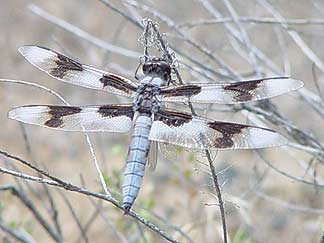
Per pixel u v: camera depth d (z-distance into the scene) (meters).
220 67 0.54
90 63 0.68
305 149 0.47
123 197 0.37
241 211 0.51
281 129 0.52
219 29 0.70
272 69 0.53
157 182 0.63
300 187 0.61
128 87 0.39
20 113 0.39
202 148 0.38
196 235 0.52
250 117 0.50
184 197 0.62
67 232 0.62
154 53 0.43
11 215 0.58
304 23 0.51
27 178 0.36
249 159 0.64
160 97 0.38
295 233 0.59
